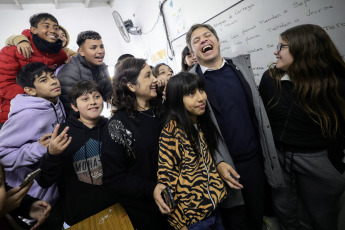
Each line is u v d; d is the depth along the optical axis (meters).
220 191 0.78
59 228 1.09
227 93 1.03
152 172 0.85
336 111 0.88
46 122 1.06
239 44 1.61
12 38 1.48
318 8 1.07
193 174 0.76
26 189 0.64
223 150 0.95
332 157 0.96
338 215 1.07
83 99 1.00
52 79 1.11
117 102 0.88
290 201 1.11
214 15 1.79
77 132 0.99
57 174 0.83
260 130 1.02
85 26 3.61
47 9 3.27
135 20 3.42
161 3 2.53
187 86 0.76
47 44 1.52
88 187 0.96
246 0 1.46
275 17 1.29
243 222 1.03
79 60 1.65
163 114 0.95
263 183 1.08
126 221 0.78
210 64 1.09
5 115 1.47
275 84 1.01
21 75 1.07
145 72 0.83
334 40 1.05
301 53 0.86
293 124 0.97
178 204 0.75
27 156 0.89
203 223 0.76
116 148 0.78
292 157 1.01
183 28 2.27
